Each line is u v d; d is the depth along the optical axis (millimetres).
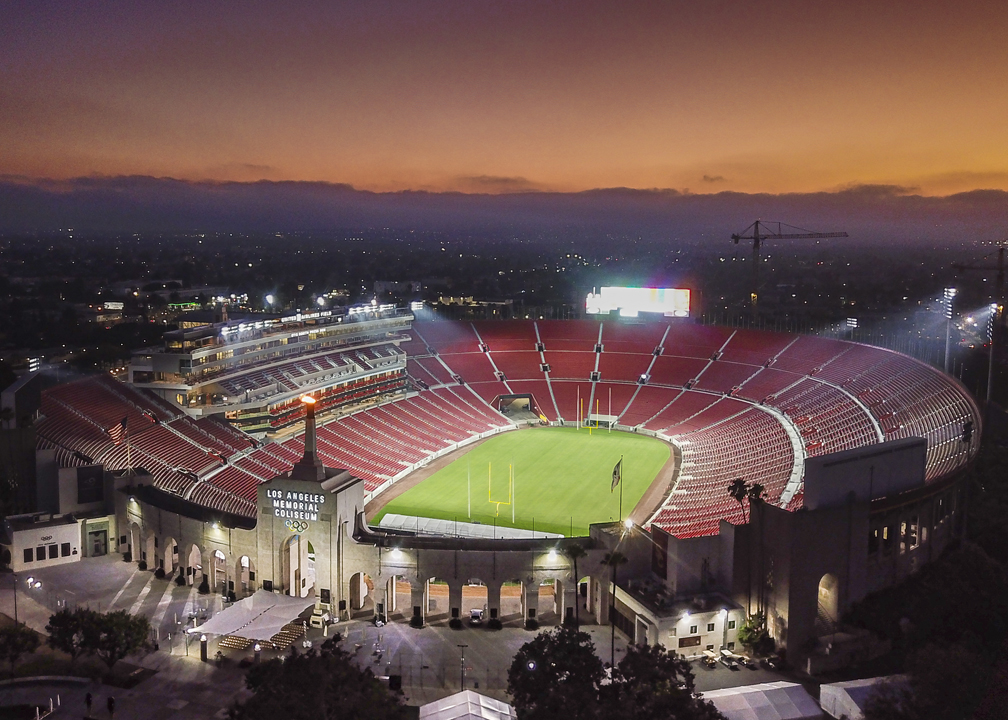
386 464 153000
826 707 72375
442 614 92438
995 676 78938
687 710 60969
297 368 165000
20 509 116875
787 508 109188
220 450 135375
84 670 78188
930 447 119625
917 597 88812
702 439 172125
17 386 137750
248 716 59781
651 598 84750
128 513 104812
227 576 94875
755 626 82875
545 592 98938
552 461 162750
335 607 90875
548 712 60688
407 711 72312
